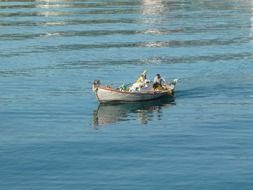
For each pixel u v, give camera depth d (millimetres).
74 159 87250
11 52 195000
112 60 182000
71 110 120000
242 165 83750
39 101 127312
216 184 76938
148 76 157500
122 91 124875
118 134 101438
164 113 117125
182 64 175500
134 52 198750
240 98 130500
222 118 112125
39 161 86312
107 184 77125
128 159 87062
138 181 78062
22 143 95625
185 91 138250
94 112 118500
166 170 82062
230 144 94312
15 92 136000
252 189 75500
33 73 159250
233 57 188500
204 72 162500
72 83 147000
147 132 102625
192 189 75438
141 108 122062
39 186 76438
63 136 100250
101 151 91250
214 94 135000
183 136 99562
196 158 87125
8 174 80938
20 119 112000
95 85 124375
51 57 186000
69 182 77875
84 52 197125
